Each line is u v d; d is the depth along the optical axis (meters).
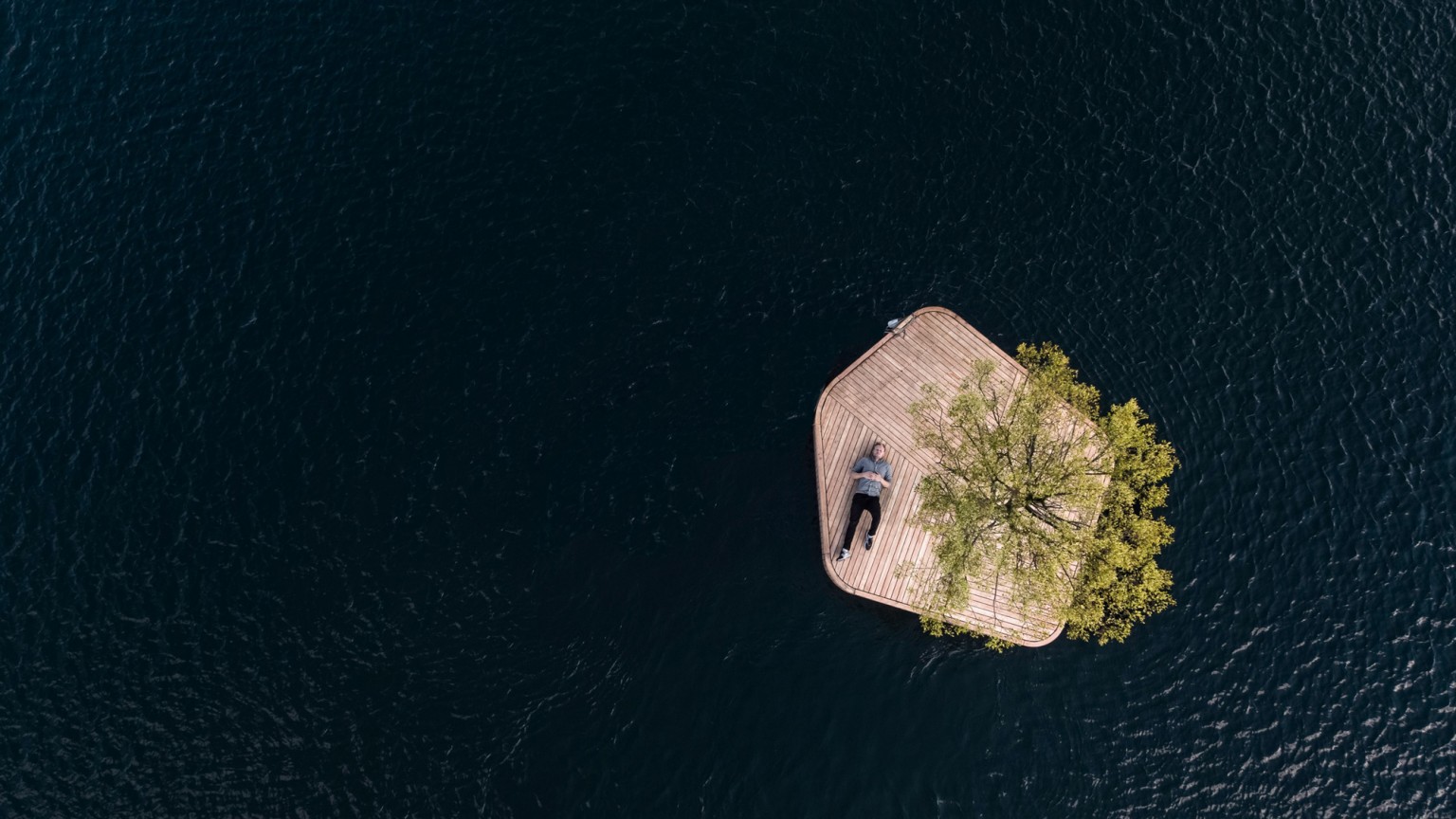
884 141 48.97
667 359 45.09
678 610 41.22
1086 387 45.25
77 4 52.00
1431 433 44.56
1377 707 40.56
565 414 44.06
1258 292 46.75
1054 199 48.16
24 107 49.97
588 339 45.31
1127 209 48.03
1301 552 42.81
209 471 43.09
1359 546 42.91
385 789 38.78
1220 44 51.03
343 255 46.78
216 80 50.41
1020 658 41.06
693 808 38.62
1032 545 39.88
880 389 44.00
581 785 38.84
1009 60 50.59
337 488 42.84
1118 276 46.97
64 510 42.41
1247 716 40.44
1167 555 42.91
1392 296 46.66
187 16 51.88
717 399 44.44
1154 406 45.06
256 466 43.16
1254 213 48.03
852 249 47.19
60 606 41.00
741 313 45.94
